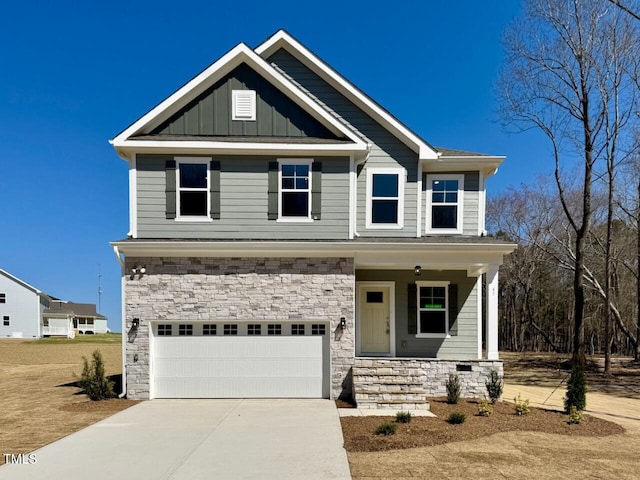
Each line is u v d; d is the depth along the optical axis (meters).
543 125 18.86
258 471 5.90
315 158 11.71
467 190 13.04
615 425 8.78
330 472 5.84
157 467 6.08
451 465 6.11
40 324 52.50
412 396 9.91
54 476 5.77
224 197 11.55
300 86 13.02
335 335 10.95
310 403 10.28
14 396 11.62
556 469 6.04
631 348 28.72
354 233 11.82
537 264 32.28
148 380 10.73
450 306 13.30
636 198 21.11
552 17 17.59
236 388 10.91
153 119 11.58
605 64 17.44
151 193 11.46
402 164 12.74
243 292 10.98
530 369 19.42
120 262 10.86
